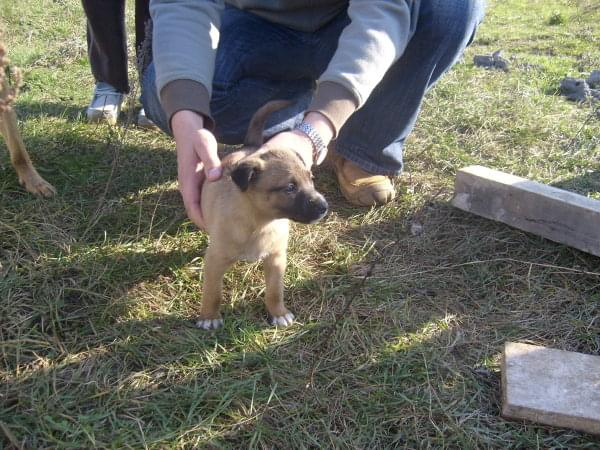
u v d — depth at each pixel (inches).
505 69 75.7
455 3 39.3
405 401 28.7
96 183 44.8
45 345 30.6
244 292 35.6
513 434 27.3
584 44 91.4
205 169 29.6
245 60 42.2
